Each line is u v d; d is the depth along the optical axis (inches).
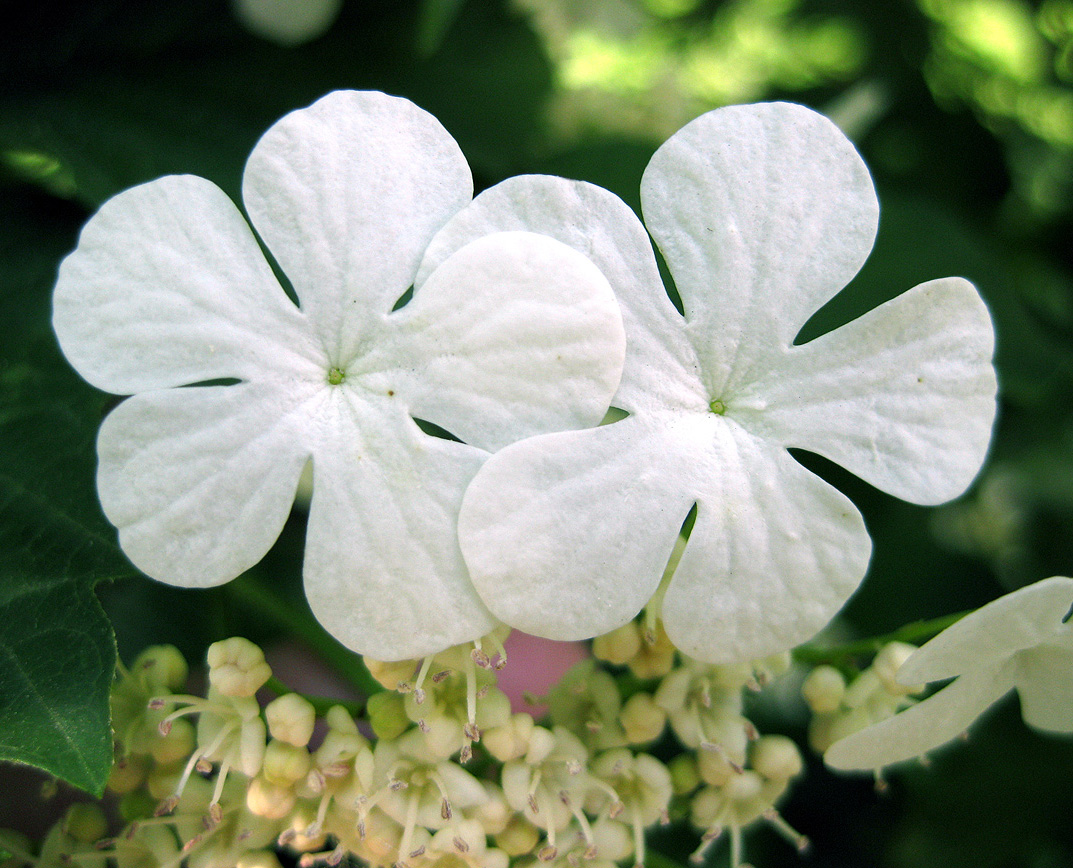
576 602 3.3
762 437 3.4
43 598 3.4
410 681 3.4
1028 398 4.3
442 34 4.2
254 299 3.3
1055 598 3.4
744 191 3.4
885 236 4.3
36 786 4.1
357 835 3.5
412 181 3.3
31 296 3.8
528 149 4.2
